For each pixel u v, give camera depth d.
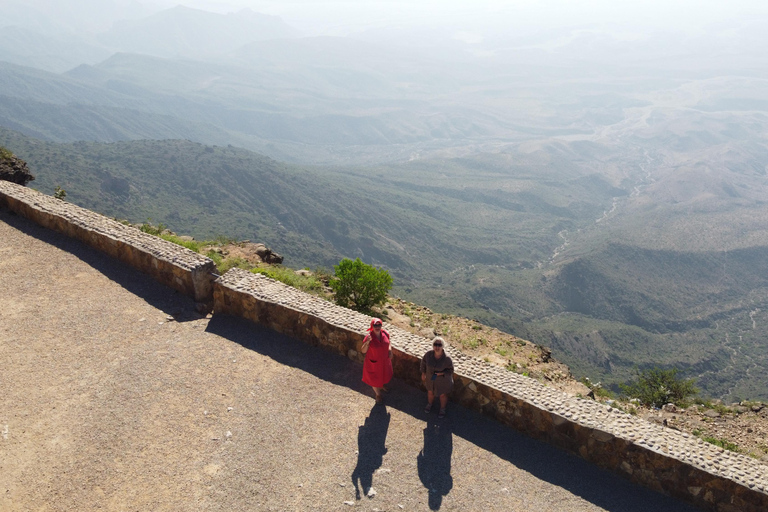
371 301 14.02
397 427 7.83
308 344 9.80
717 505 6.64
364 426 7.77
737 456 6.96
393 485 6.70
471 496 6.65
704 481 6.67
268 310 10.09
